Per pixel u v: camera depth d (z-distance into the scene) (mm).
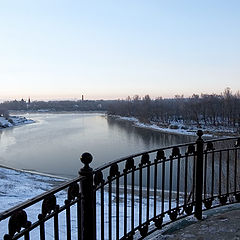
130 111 126000
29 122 109062
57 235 2182
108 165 3008
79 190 2547
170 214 4254
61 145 49031
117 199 3295
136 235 4824
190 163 25031
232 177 15180
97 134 64062
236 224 3994
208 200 4703
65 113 194875
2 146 50094
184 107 91625
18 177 27766
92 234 2629
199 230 3871
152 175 23844
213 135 57031
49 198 2096
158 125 81500
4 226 9500
